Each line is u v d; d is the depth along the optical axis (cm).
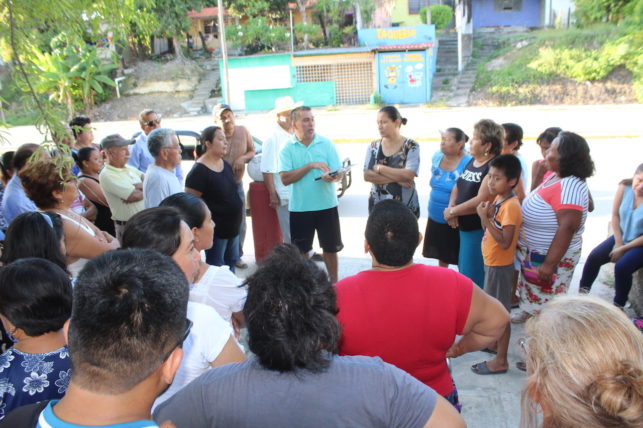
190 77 2512
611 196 832
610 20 2175
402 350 201
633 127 1478
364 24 2588
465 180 425
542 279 369
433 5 2638
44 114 292
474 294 206
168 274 127
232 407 143
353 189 952
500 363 365
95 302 116
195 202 283
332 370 144
